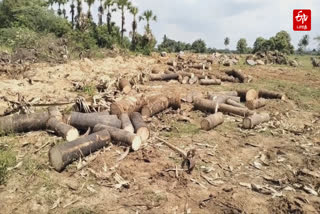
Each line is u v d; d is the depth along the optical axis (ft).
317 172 18.45
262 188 16.28
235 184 16.90
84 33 102.01
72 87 37.73
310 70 77.46
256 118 26.66
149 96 28.25
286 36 179.11
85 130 22.21
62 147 17.01
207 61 79.77
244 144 22.89
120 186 15.74
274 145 22.93
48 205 13.93
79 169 17.07
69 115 22.12
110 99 29.68
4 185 15.26
